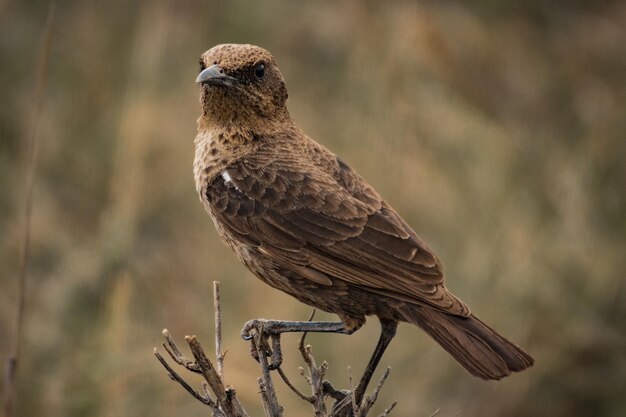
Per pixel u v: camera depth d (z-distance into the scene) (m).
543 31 17.20
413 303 8.48
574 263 13.85
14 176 15.67
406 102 15.20
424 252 8.59
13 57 17.64
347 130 15.37
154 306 13.49
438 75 15.65
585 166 14.96
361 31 16.36
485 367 8.19
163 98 15.77
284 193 8.89
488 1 17.02
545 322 13.52
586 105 16.27
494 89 16.25
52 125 16.45
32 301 13.67
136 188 14.52
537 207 14.45
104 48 17.31
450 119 14.96
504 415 13.05
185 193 14.89
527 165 14.89
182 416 12.25
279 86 9.29
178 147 15.15
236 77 9.04
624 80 16.89
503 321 13.54
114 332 12.73
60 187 15.77
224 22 17.16
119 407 12.28
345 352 12.80
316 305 8.92
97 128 16.41
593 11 17.42
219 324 7.66
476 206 14.23
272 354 8.50
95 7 17.78
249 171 9.03
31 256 14.49
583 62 16.97
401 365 12.93
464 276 13.74
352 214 8.77
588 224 14.32
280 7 17.30
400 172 14.62
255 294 13.39
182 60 16.36
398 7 16.39
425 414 12.79
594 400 13.27
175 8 16.83
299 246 8.77
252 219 8.89
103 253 13.52
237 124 9.20
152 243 14.27
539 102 16.36
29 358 12.87
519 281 13.64
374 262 8.59
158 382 12.41
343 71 16.47
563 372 13.34
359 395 8.26
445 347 8.29
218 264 14.13
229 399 7.16
